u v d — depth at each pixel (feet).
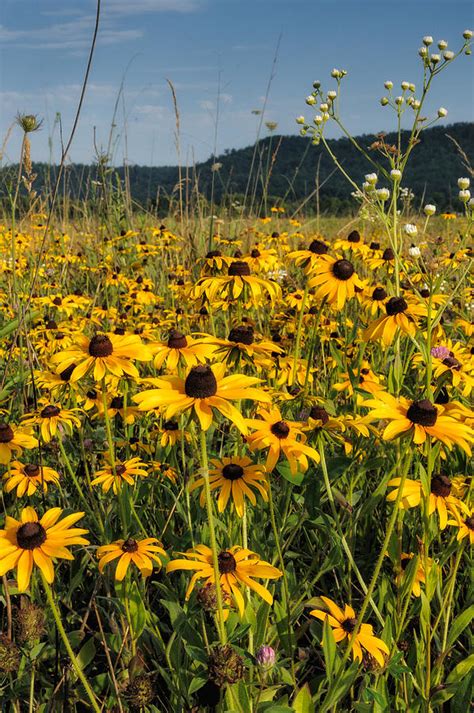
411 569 7.18
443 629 7.67
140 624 7.16
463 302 16.92
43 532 5.87
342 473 8.53
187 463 11.44
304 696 6.29
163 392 5.97
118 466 9.28
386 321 9.39
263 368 12.64
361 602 9.05
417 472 8.71
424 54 10.11
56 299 19.03
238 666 5.76
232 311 15.29
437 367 10.68
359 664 6.47
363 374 12.92
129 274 24.41
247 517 9.26
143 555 7.09
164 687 7.98
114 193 26.13
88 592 9.13
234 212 29.91
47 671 7.57
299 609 7.80
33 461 11.38
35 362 12.49
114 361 7.60
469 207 9.59
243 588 7.25
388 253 16.97
